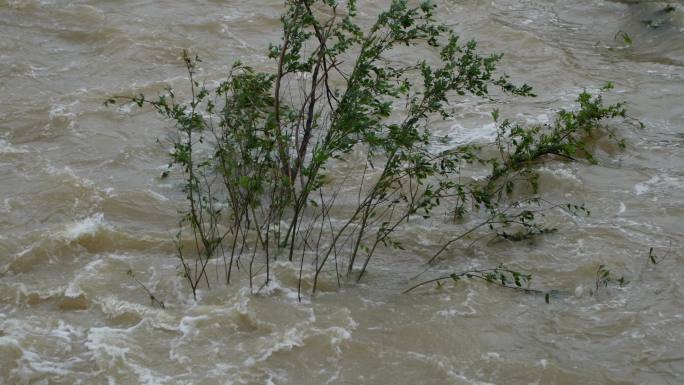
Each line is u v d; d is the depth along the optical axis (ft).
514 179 31.71
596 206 30.04
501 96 40.16
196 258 26.25
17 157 32.65
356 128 25.12
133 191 30.04
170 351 21.79
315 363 21.63
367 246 27.25
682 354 22.12
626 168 33.06
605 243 27.45
